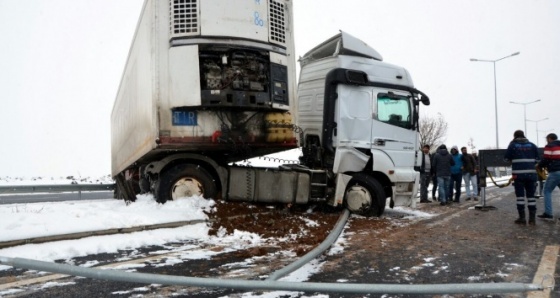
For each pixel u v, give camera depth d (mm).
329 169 8391
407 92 8922
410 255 5043
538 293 3633
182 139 6383
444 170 12195
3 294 3436
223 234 6055
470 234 6586
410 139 8867
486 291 2648
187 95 6320
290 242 5676
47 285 3689
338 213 8344
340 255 5023
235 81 6508
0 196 17672
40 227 5160
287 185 7645
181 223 6121
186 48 6383
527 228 7281
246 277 4000
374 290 2736
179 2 6453
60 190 13492
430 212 9945
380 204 8398
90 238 5254
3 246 4633
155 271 4164
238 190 7363
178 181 7047
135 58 8492
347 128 8266
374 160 8391
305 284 2805
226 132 6605
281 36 7152
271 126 6898
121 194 12438
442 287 2684
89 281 3820
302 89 9258
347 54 8602
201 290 3572
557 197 14562
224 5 6574
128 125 9797
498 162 10500
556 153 8484
